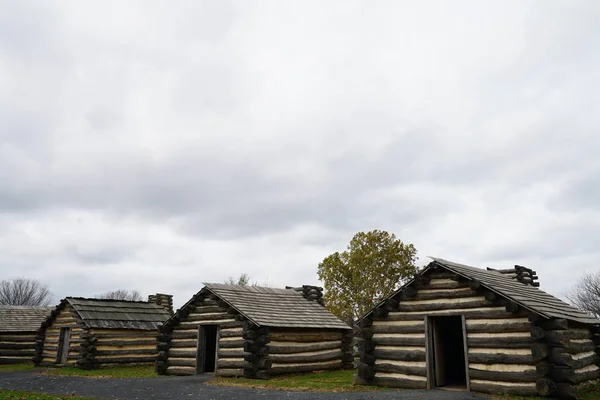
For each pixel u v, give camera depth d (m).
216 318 20.77
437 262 15.02
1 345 31.22
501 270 21.36
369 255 39.88
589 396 12.71
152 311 28.78
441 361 15.48
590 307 46.75
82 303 26.70
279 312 21.08
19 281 83.56
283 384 16.31
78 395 14.74
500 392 13.02
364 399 12.52
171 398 13.86
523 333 13.03
